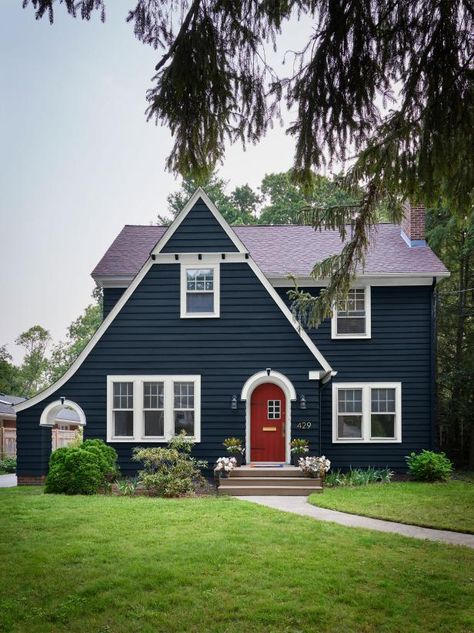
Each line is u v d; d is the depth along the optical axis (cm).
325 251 2170
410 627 646
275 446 1878
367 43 650
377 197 1096
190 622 651
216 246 1877
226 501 1362
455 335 2578
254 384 1858
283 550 901
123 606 687
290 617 665
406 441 2005
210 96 664
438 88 670
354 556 878
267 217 4128
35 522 1066
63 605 684
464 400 2378
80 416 1856
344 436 2028
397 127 740
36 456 1853
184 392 1867
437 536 1045
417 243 2155
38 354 6600
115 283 2106
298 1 641
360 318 2053
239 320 1859
